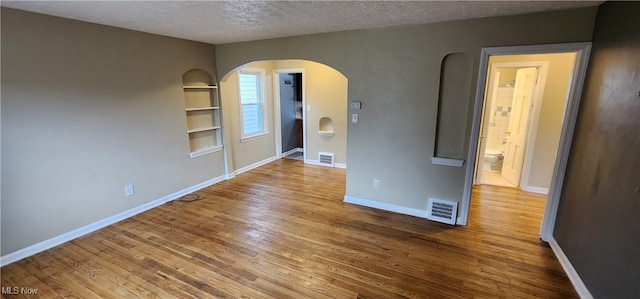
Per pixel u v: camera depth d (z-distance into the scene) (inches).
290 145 273.3
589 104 90.9
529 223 128.3
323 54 138.5
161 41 140.3
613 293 68.1
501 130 222.1
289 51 146.5
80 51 110.3
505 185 179.5
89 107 115.3
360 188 147.6
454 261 99.4
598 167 81.0
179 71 151.3
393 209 140.9
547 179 162.7
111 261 99.7
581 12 92.6
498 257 101.7
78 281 89.3
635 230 62.0
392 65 125.0
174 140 153.6
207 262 99.2
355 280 89.8
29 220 102.1
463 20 109.0
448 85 119.3
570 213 96.2
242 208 144.9
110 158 125.0
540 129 159.5
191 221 130.5
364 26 121.8
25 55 96.0
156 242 112.3
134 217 134.5
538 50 100.7
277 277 91.3
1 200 95.0
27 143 99.2
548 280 89.6
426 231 120.9
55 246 109.0
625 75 71.2
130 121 131.0
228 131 188.5
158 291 84.9
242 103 207.5
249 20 109.9
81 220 117.3
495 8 93.7
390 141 134.1
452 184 125.6
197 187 171.3
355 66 132.8
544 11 96.8
